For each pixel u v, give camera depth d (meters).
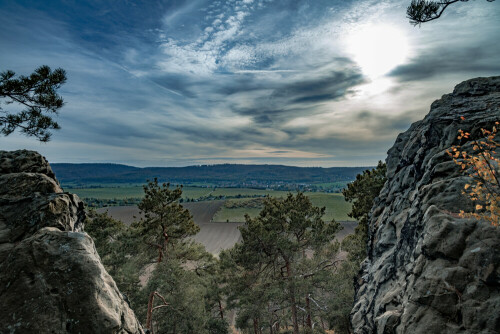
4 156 11.19
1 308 6.60
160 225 25.73
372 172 28.62
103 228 29.80
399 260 11.76
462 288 7.10
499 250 6.95
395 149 21.97
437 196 10.09
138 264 25.97
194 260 29.14
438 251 8.12
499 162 6.67
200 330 27.14
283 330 32.69
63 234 8.06
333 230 27.16
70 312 6.72
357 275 19.92
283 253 25.97
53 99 12.02
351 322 14.27
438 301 7.30
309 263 26.31
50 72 11.98
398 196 16.78
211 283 35.53
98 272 7.52
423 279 8.02
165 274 22.06
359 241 28.94
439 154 12.64
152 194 24.78
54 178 11.55
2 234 8.26
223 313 40.94
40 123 11.83
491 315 6.30
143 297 24.56
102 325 6.71
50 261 7.39
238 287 28.53
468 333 6.41
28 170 10.92
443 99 17.47
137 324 8.17
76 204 10.46
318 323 32.88
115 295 7.88
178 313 24.78
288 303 26.38
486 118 12.48
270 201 29.56
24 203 9.14
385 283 12.00
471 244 7.59
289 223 26.20
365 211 28.47
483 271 6.95
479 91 15.74
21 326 6.34
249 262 27.39
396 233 14.32
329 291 26.06
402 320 7.90
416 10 9.09
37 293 6.84
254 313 25.25
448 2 8.70
